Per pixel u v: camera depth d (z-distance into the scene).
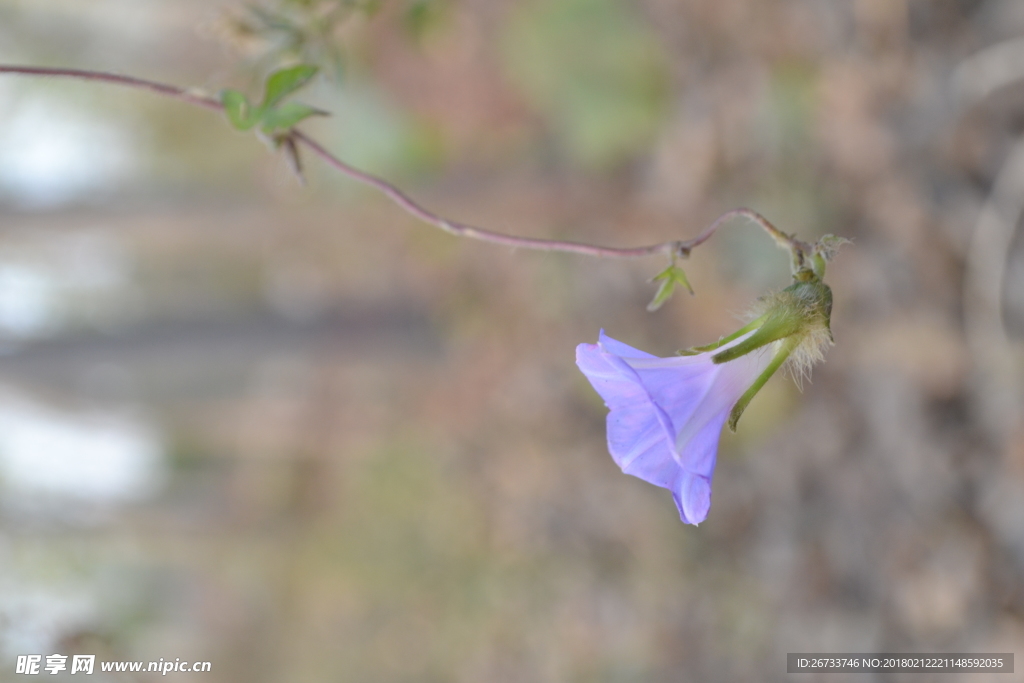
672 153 5.91
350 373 8.66
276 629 9.16
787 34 5.31
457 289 7.52
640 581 6.40
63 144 9.88
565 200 6.48
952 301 4.80
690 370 1.72
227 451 10.21
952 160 4.76
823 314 1.75
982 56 4.60
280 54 2.57
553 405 6.84
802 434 5.57
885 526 5.24
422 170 7.17
